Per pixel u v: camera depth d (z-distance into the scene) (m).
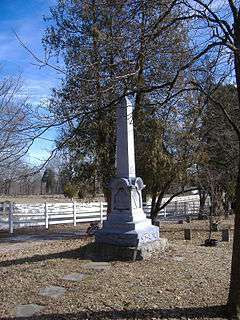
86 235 20.92
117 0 7.77
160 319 7.66
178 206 34.44
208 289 9.47
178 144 19.08
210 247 15.55
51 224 26.38
